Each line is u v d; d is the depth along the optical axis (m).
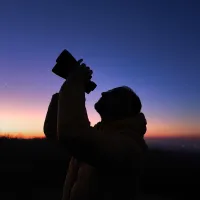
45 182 11.98
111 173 1.21
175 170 21.59
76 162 1.43
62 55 1.25
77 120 1.06
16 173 13.31
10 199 9.09
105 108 1.47
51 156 17.03
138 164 1.30
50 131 1.68
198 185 16.14
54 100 1.76
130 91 1.51
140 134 1.42
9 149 19.22
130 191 1.29
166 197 12.50
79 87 1.14
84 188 1.27
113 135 1.26
